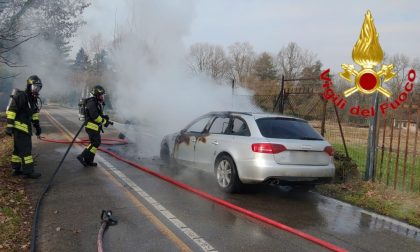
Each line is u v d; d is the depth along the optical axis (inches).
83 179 279.7
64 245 161.2
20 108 268.1
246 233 182.9
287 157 237.0
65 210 206.8
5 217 186.7
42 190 243.9
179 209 216.1
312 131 259.9
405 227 201.8
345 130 446.0
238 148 249.0
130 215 202.5
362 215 220.7
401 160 408.8
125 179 284.4
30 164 272.1
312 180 243.1
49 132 592.4
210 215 207.9
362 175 309.7
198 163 290.0
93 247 159.8
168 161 341.4
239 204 232.2
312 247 169.2
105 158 372.2
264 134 243.8
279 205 234.1
